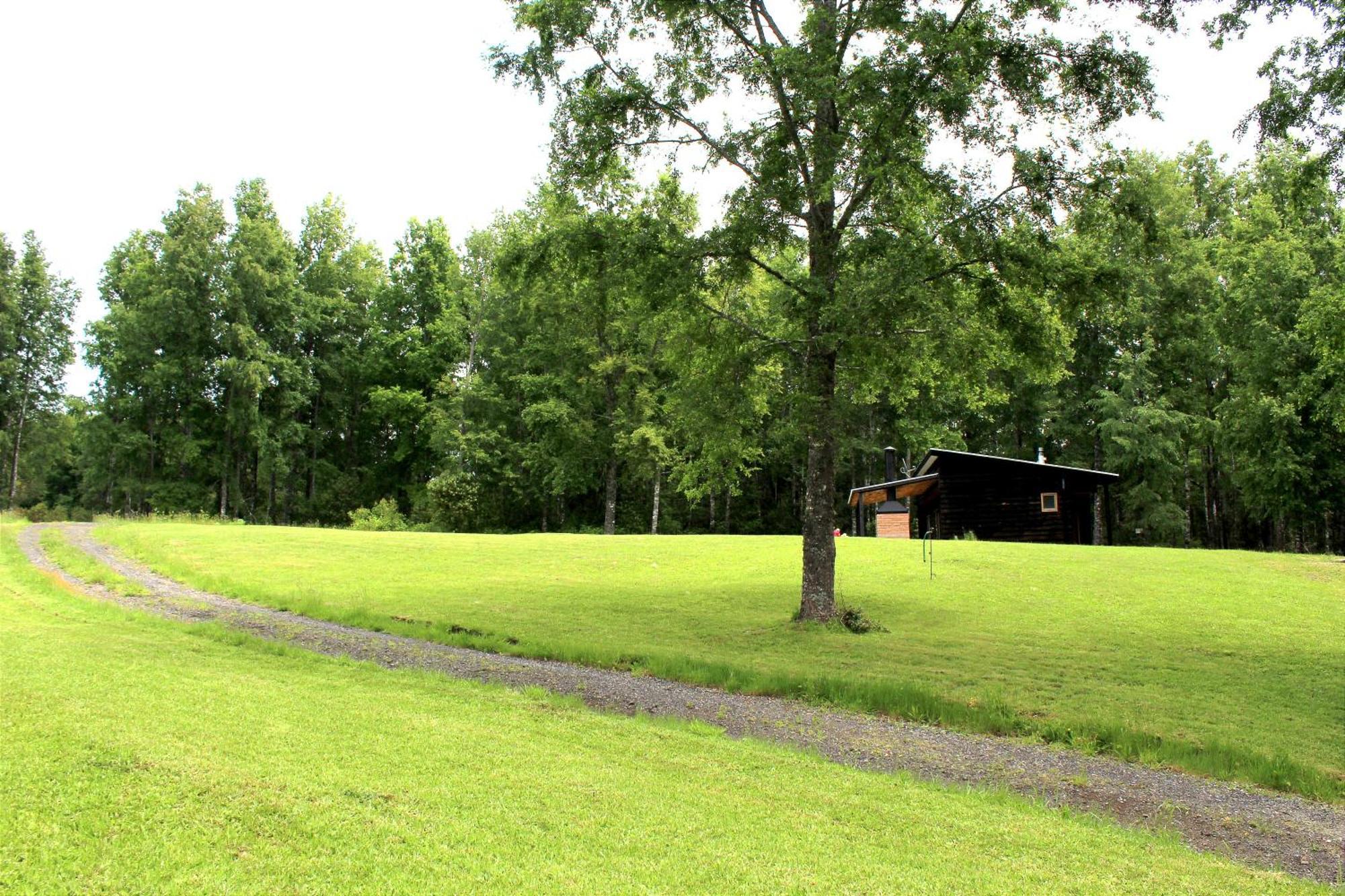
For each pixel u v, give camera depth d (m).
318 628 13.75
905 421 47.66
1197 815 6.96
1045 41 12.70
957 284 14.40
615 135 14.47
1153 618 15.81
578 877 4.32
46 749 5.39
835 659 12.36
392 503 48.00
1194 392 46.53
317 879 3.98
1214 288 39.75
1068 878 5.05
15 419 53.31
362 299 57.81
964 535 34.03
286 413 50.38
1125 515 52.78
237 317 47.94
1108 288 13.75
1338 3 10.61
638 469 46.00
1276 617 16.03
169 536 25.80
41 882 3.71
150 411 49.72
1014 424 55.12
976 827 5.95
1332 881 5.71
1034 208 13.47
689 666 11.62
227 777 5.20
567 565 22.95
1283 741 8.84
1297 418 36.03
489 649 12.75
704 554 25.45
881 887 4.59
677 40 14.49
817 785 6.71
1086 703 10.09
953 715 9.65
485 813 5.14
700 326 15.46
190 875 3.90
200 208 48.28
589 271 15.12
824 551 15.11
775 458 52.75
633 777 6.37
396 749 6.41
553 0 13.59
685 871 4.55
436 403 50.16
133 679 8.06
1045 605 17.17
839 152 12.37
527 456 48.22
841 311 12.14
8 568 19.36
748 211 13.64
